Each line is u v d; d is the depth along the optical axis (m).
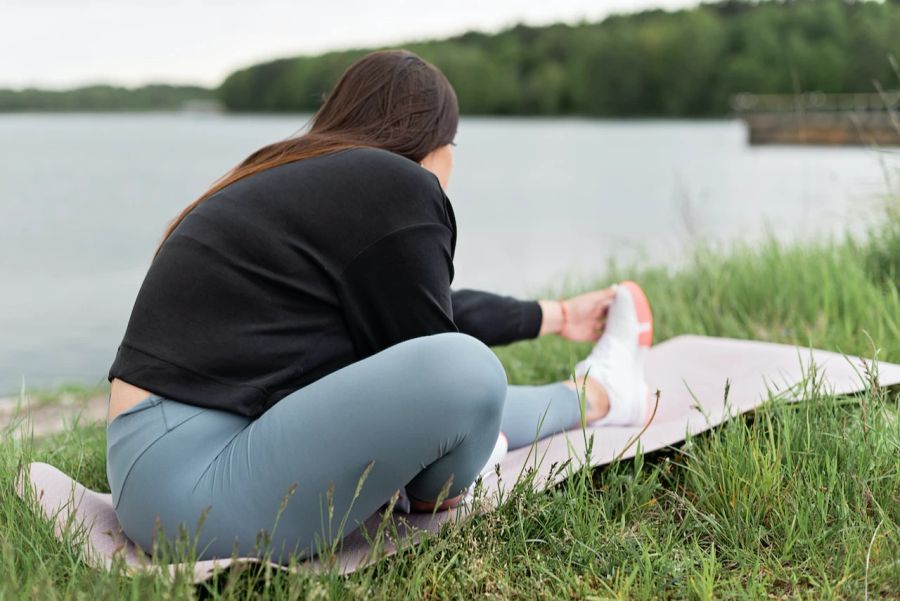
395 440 1.47
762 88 58.31
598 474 2.00
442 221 1.65
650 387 2.60
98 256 10.88
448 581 1.56
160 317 1.51
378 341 1.61
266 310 1.52
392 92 1.80
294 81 103.94
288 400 1.50
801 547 1.66
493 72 86.88
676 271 4.47
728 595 1.51
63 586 1.52
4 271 9.64
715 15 75.44
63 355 5.75
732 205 12.53
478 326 2.29
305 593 1.41
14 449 2.21
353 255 1.55
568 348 3.46
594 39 83.12
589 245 10.87
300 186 1.57
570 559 1.61
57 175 25.83
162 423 1.48
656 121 81.00
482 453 1.60
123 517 1.54
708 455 1.90
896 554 1.55
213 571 1.37
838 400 2.11
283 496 1.47
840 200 6.16
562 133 57.72
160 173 26.58
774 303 3.51
